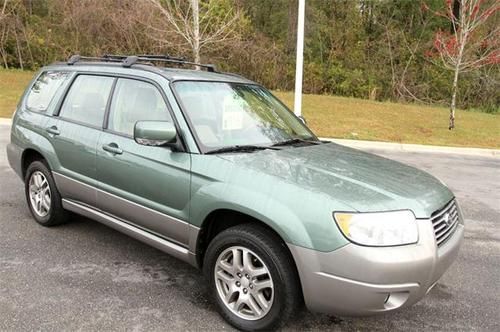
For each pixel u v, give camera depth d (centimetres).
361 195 307
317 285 295
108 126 430
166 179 368
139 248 468
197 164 352
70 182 462
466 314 373
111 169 413
